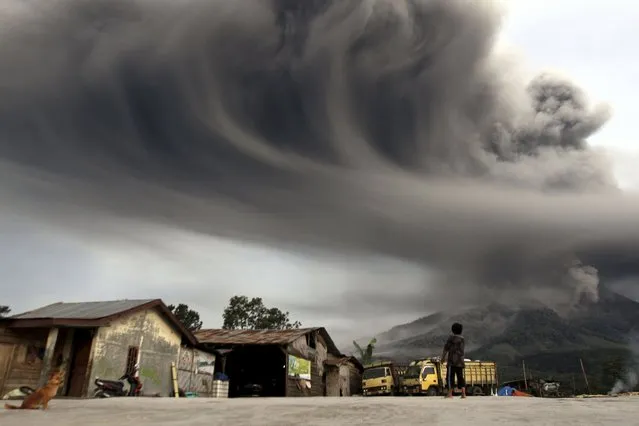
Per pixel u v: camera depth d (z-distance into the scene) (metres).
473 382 30.78
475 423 5.46
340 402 9.70
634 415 6.25
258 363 32.22
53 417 6.59
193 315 55.44
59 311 19.05
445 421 5.72
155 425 5.51
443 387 29.14
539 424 5.30
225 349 28.45
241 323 55.47
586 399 10.96
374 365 32.44
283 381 31.19
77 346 17.81
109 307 19.42
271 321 55.31
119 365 18.14
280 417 6.41
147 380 19.62
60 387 16.77
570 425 5.19
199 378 23.88
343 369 38.66
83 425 5.51
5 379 16.53
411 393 29.03
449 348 11.12
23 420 6.12
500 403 8.84
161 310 20.88
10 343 17.00
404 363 32.88
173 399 12.71
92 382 16.70
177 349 22.09
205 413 7.16
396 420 5.91
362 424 5.52
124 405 9.32
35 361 17.59
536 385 42.34
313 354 33.53
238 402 10.39
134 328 19.23
